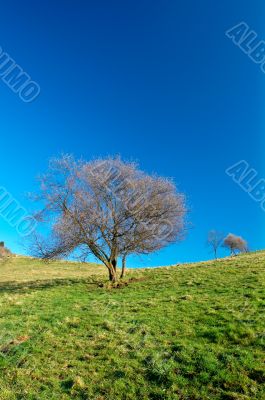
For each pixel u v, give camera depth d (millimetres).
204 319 16391
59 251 28500
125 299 22672
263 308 16922
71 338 16016
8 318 19297
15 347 15180
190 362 12672
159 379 12078
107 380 12461
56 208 28781
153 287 25938
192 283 25312
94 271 43781
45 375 13094
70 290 27250
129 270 37250
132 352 14062
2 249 58375
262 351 12820
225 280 25109
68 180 28891
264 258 33969
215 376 11719
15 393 12141
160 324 16547
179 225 32531
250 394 10844
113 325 17047
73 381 12477
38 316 19375
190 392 11297
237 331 14461
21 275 40438
